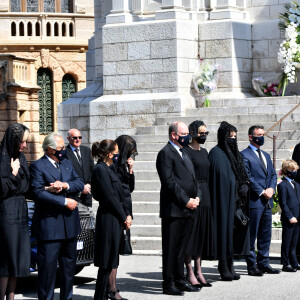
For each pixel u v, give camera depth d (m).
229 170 11.35
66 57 35.59
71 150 12.98
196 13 20.11
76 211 9.65
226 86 19.75
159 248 14.64
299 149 13.15
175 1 19.75
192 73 19.80
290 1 19.86
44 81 35.53
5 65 30.28
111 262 9.80
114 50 20.30
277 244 13.80
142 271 12.52
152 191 16.31
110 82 20.38
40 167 9.58
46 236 9.39
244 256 11.63
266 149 16.88
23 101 31.14
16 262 9.15
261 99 18.84
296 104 18.28
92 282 11.80
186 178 10.66
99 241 9.84
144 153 17.83
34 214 9.59
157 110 19.39
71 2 36.38
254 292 10.50
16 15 35.25
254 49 20.27
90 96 21.22
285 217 12.20
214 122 18.44
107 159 9.98
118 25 20.28
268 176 12.00
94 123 20.20
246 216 11.40
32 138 31.62
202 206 10.97
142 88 19.94
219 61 19.78
